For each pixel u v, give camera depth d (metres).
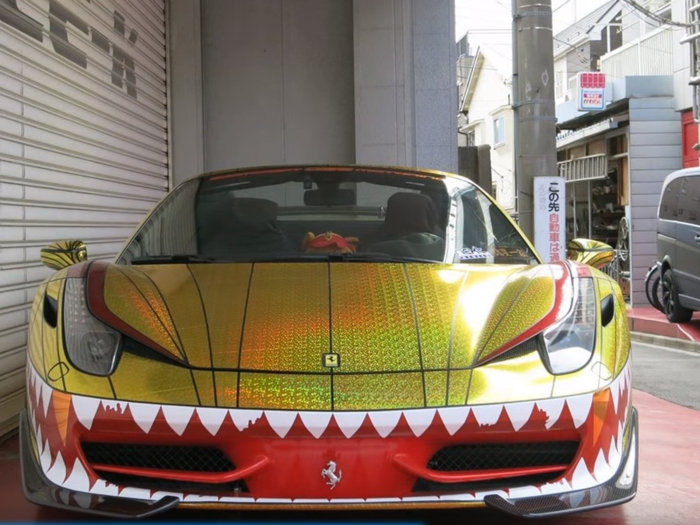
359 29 8.07
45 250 3.08
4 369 3.94
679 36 15.50
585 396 2.14
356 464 1.98
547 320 2.39
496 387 2.09
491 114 32.09
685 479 3.46
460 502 2.02
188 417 1.97
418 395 2.04
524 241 3.39
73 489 2.03
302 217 3.41
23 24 4.28
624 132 17.55
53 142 4.76
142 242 3.20
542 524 2.71
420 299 2.50
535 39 6.30
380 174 3.66
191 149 8.05
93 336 2.23
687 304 10.63
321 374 2.07
